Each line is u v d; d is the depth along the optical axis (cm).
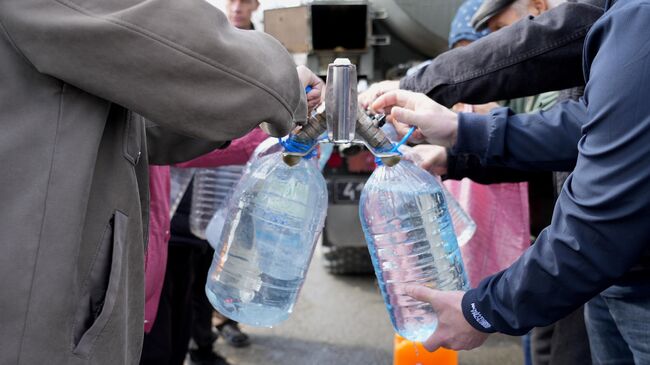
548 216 264
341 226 434
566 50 162
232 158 216
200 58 101
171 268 255
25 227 96
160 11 100
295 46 354
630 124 108
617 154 110
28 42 97
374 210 141
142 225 120
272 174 134
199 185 244
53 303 96
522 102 260
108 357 105
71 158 99
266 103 108
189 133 105
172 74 100
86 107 103
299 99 118
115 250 107
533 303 121
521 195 238
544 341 232
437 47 446
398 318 143
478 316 127
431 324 143
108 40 97
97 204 106
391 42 456
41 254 96
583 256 114
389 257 141
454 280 144
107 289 105
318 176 138
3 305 94
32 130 98
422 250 140
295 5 354
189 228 254
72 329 100
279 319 137
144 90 100
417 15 434
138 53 99
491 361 349
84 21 97
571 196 118
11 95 98
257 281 133
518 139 156
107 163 108
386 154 129
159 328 238
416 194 139
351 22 361
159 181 201
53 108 100
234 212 137
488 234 238
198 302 332
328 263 500
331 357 354
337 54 367
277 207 132
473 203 236
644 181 108
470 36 286
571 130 156
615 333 167
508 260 237
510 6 226
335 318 412
